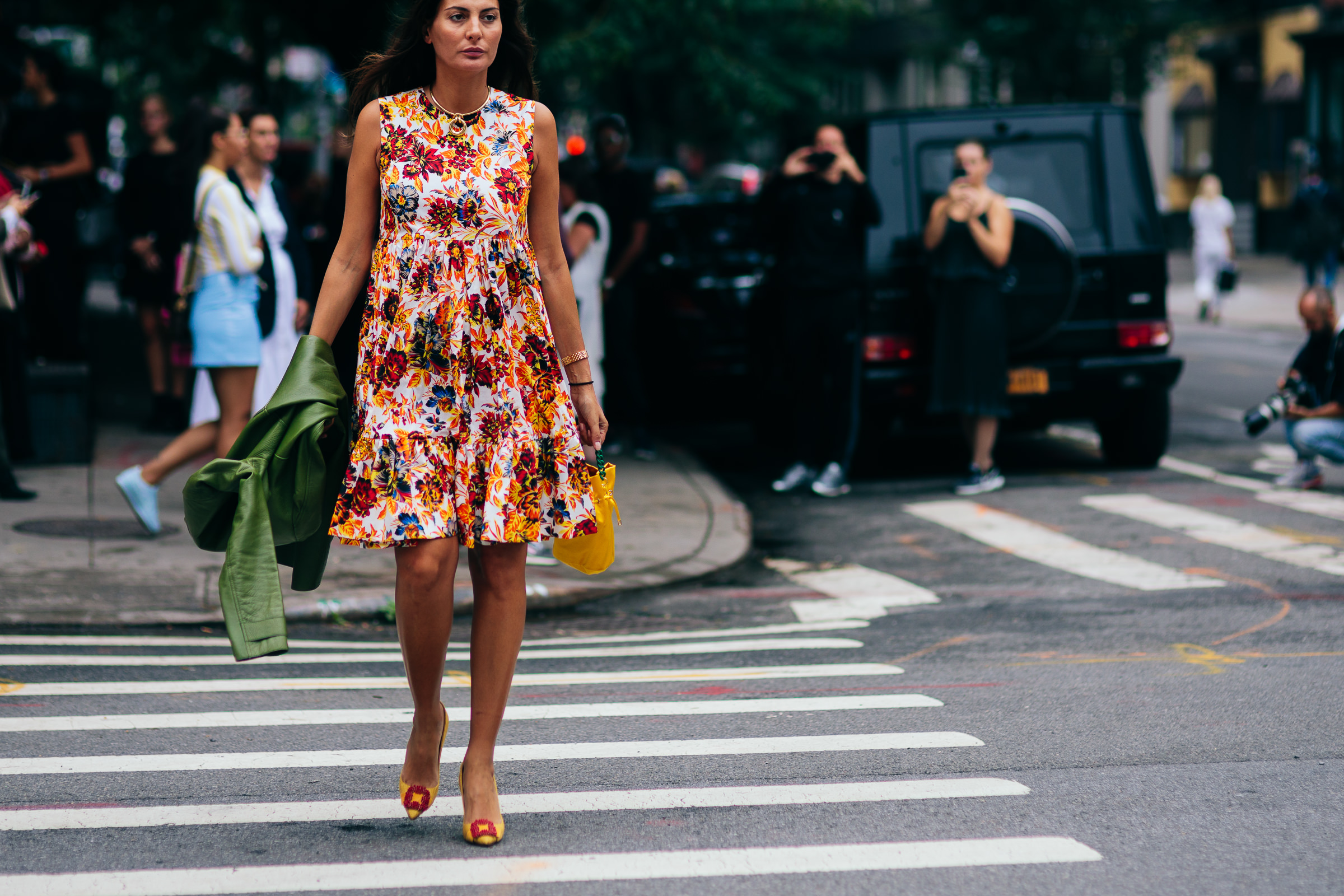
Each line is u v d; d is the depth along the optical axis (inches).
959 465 585.0
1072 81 1525.6
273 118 403.2
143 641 317.7
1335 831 198.8
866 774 223.0
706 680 286.4
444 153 183.6
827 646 319.9
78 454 514.9
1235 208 1889.8
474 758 192.5
